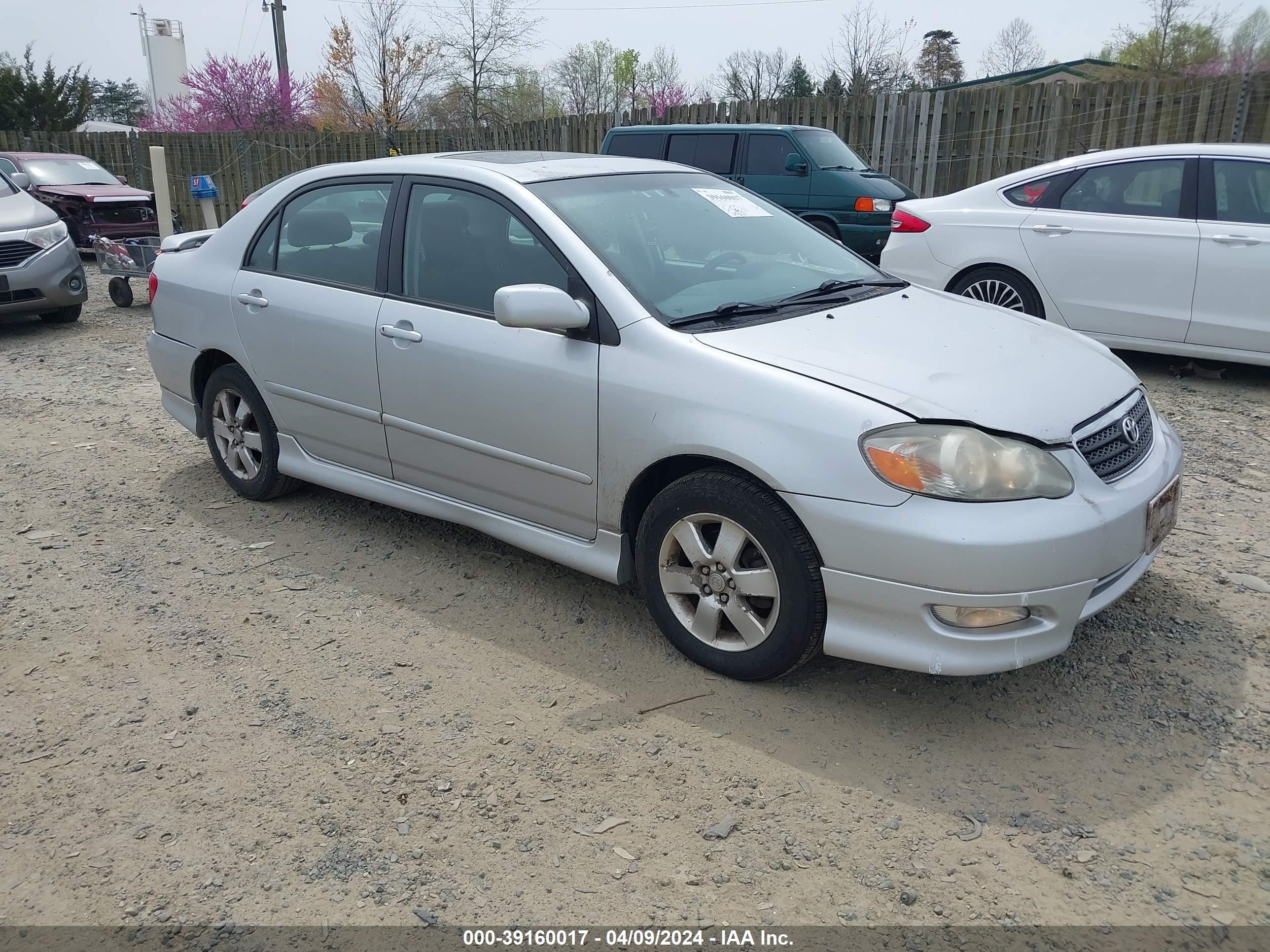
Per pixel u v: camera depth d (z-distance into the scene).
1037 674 3.42
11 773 3.02
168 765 3.03
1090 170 7.38
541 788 2.89
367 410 4.30
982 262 7.70
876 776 2.92
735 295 3.73
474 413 3.87
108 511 5.10
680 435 3.27
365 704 3.33
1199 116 12.79
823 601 3.14
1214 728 3.11
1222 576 4.08
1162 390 6.99
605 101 43.41
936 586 2.89
